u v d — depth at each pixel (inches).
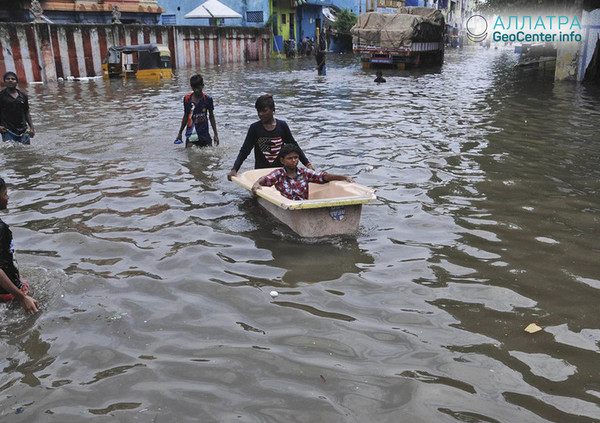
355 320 146.3
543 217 226.8
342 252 191.2
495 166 308.7
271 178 223.3
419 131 418.0
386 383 119.5
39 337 139.6
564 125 439.5
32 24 846.5
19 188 270.2
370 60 1175.0
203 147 354.0
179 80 860.0
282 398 114.6
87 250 193.6
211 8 1245.1
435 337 138.3
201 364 126.9
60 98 635.5
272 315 149.1
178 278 171.3
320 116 494.6
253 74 981.2
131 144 368.5
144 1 1146.0
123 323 145.5
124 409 111.6
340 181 228.8
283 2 1576.0
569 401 114.1
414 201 246.7
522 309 152.9
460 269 178.1
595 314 150.4
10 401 114.7
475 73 1040.8
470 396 115.4
